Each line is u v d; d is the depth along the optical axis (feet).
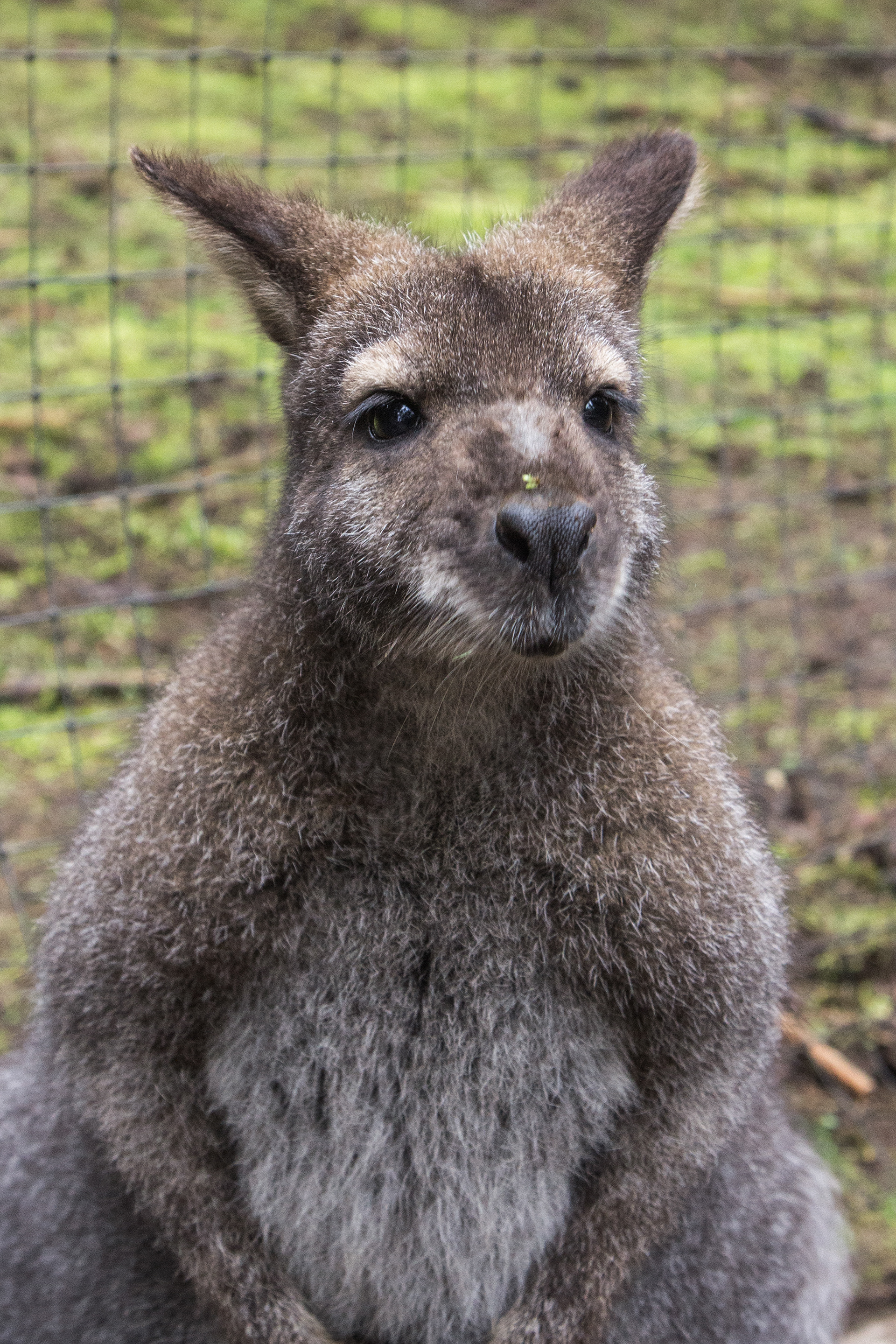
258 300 13.87
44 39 40.78
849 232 37.70
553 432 11.68
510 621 11.45
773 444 30.55
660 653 14.12
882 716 24.77
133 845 12.75
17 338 30.53
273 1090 13.29
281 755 12.62
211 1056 13.23
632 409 13.29
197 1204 13.42
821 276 36.01
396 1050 13.00
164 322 31.68
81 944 13.01
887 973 21.07
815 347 33.42
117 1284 14.58
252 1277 13.56
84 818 14.55
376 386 12.32
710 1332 14.75
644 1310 14.43
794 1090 19.75
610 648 12.77
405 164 24.58
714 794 13.26
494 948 12.84
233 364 30.37
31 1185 14.75
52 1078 14.14
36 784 22.13
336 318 13.14
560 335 12.43
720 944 12.86
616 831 12.73
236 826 12.51
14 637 24.67
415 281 12.80
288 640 12.84
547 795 12.73
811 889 21.72
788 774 23.43
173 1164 13.30
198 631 25.00
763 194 39.14
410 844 12.70
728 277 35.53
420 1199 13.43
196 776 12.69
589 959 12.80
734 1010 13.04
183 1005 12.76
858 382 32.50
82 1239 14.58
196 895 12.46
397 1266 13.70
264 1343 13.50
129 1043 12.94
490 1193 13.43
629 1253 13.50
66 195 34.68
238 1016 13.08
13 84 39.50
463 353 12.17
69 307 31.76
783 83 46.21
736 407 31.12
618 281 13.88
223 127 38.09
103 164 23.12
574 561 11.38
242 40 43.50
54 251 32.63
